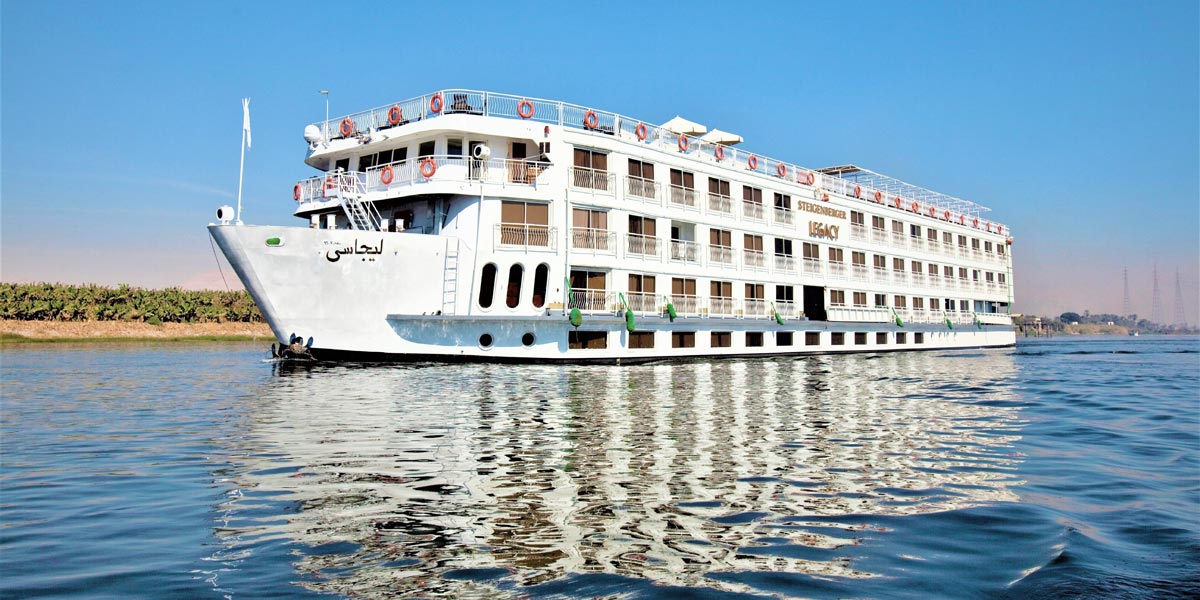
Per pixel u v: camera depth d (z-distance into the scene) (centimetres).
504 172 3181
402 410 1642
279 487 912
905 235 5419
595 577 616
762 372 3006
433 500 849
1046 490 930
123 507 828
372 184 3225
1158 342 10456
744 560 661
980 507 843
